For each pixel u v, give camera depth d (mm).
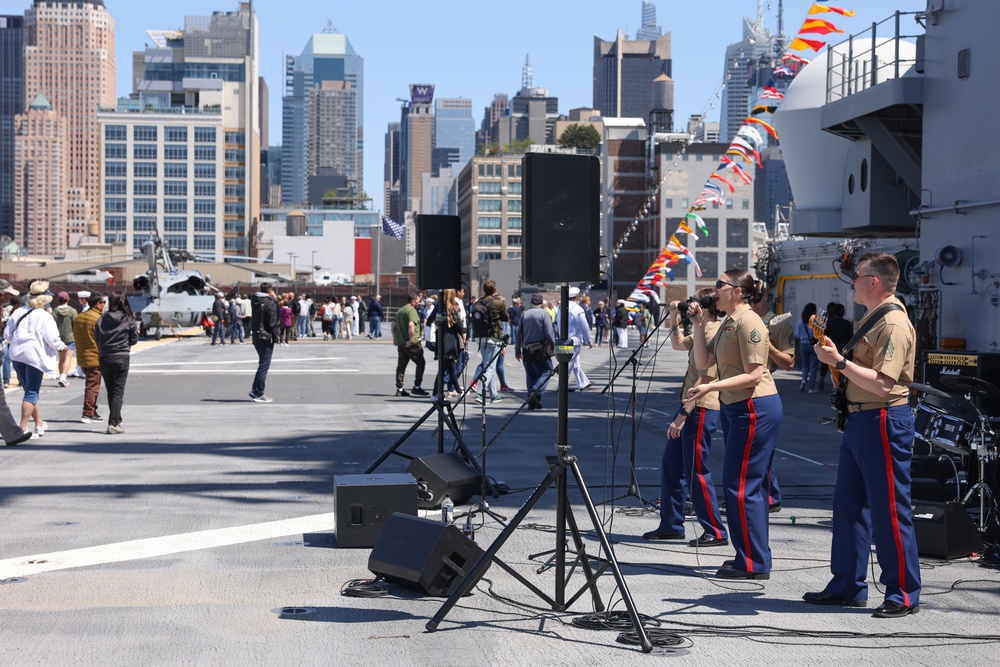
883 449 5844
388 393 20297
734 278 6742
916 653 5281
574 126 157625
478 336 18812
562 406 5781
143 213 194375
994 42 12812
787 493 10039
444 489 8805
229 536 7906
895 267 5898
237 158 199625
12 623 5691
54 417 15836
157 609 5984
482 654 5215
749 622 5820
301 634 5520
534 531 8180
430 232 9680
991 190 12812
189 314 47594
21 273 137000
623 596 5422
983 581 6758
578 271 5637
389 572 6387
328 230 179000
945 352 11102
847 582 6164
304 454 12141
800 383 23984
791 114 24000
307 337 51281
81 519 8484
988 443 7457
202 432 14148
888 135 17844
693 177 103125
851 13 10562
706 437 7727
